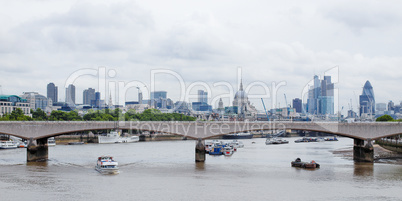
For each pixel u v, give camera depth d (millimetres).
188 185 113375
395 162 168000
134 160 170375
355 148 176500
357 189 109625
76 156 183750
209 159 179250
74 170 138625
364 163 164500
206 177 126500
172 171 138375
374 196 101688
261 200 96688
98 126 159750
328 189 109375
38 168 142000
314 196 101188
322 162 167625
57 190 106125
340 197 100438
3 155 184750
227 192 104750
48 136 161125
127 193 103125
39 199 96562
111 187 110188
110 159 144625
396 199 98812
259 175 130875
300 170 142250
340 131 166750
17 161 161125
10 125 156625
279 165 156125
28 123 158250
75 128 159500
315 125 166125
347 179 124438
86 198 97688
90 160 167125
